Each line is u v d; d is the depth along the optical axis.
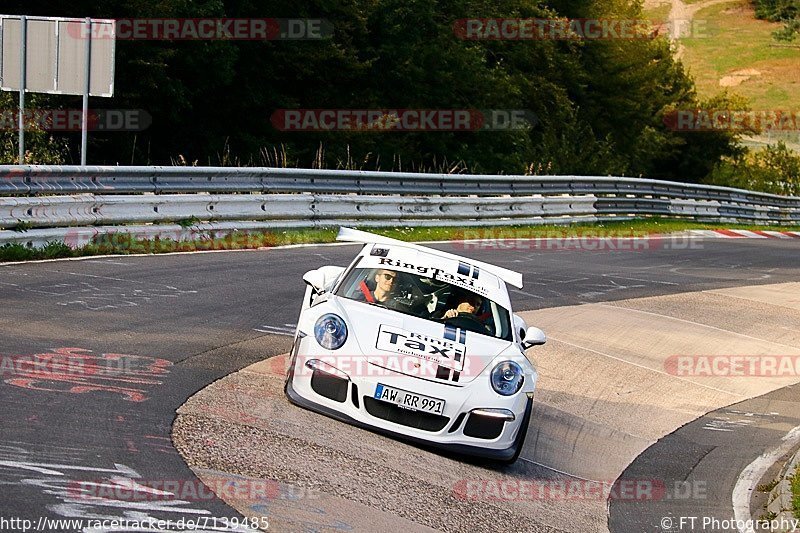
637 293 30.64
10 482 9.50
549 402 18.44
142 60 44.66
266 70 55.25
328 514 10.27
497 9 74.31
